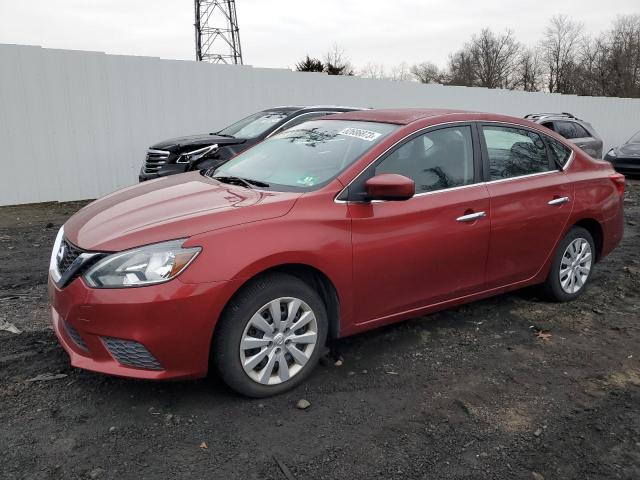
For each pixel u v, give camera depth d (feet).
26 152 32.63
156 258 9.62
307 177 12.31
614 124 72.23
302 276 11.50
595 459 9.40
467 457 9.37
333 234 11.21
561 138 16.44
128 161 36.27
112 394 10.89
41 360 12.16
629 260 22.04
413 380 11.90
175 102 37.17
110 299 9.48
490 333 14.42
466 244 13.37
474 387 11.69
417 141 13.10
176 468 8.82
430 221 12.65
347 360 12.71
